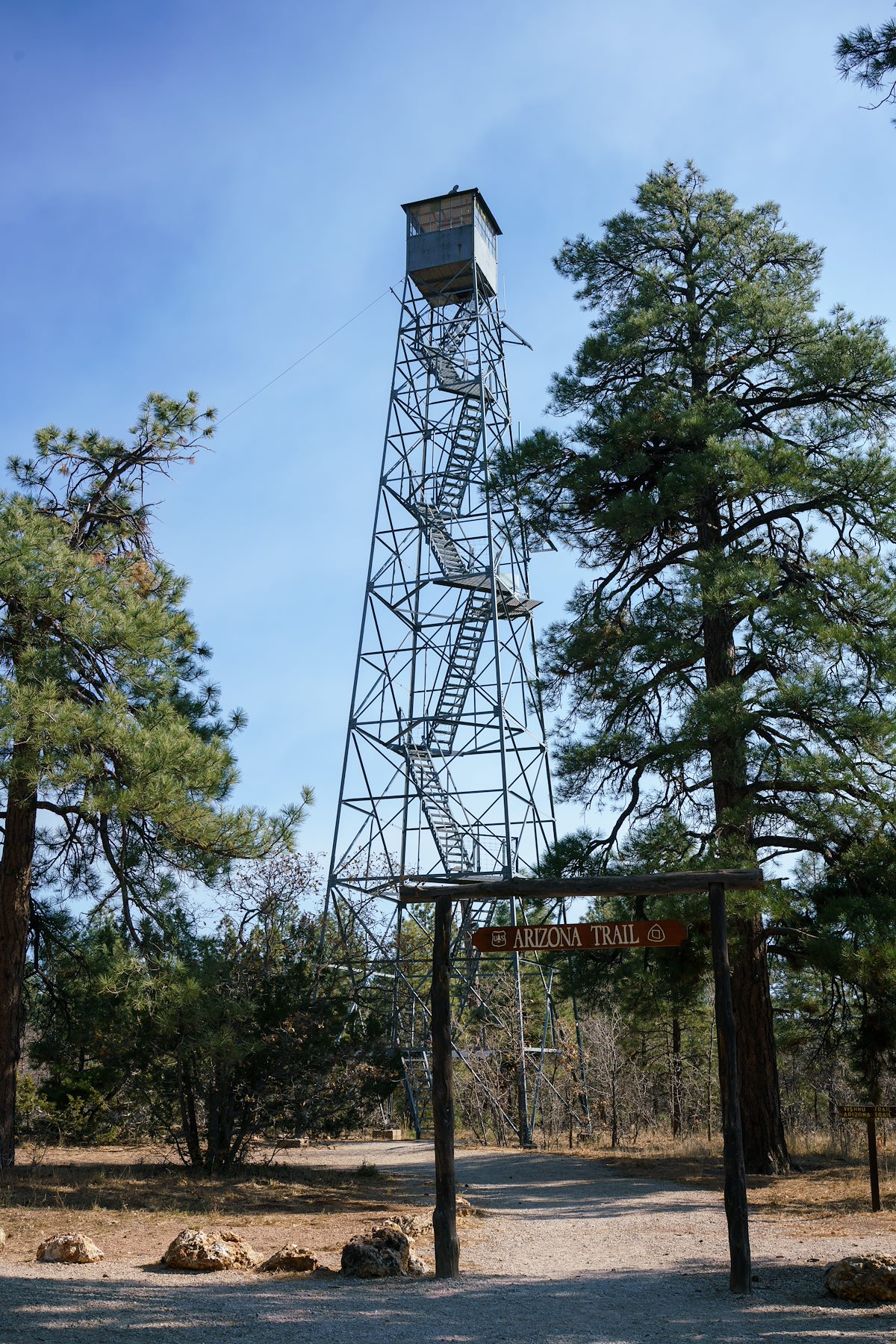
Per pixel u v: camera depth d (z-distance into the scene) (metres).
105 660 19.53
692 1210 16.30
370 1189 19.78
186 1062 20.42
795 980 24.02
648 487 23.45
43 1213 14.54
